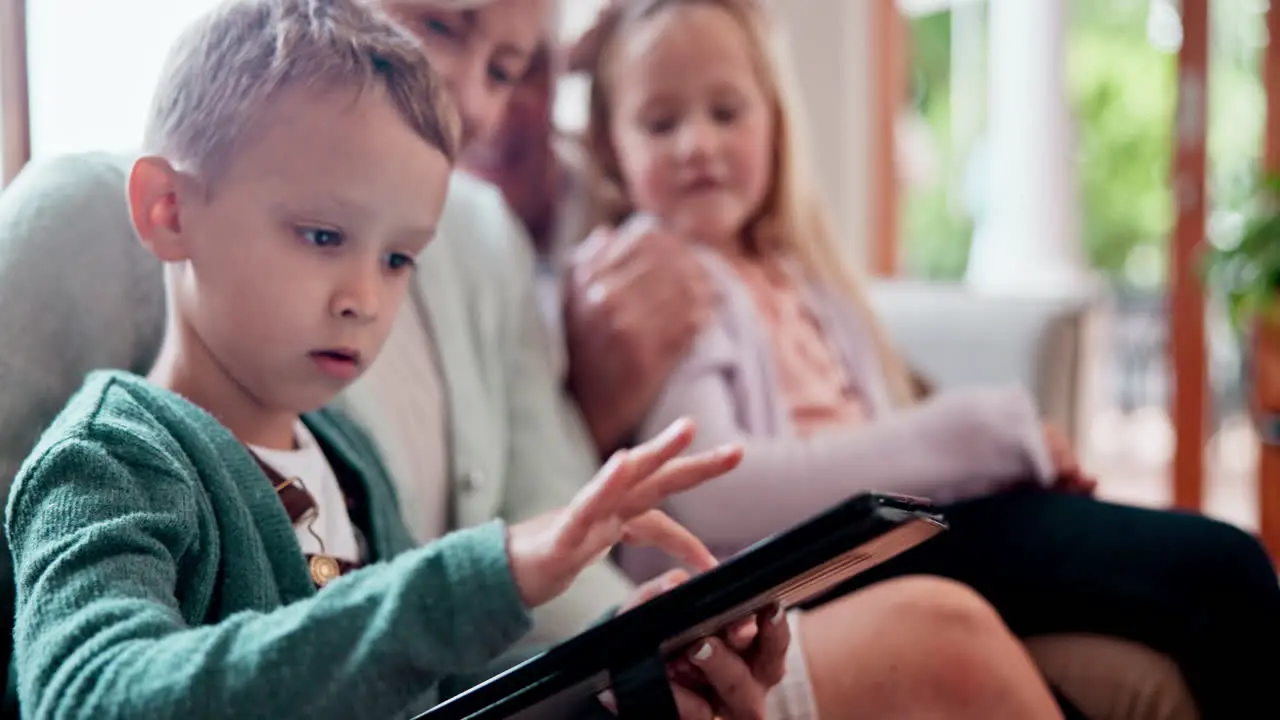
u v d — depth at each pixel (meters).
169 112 0.66
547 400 1.10
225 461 0.65
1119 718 0.92
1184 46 2.78
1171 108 2.87
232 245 0.64
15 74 1.28
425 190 0.67
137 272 0.80
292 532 0.67
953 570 0.98
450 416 1.00
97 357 0.77
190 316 0.67
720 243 1.34
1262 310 2.59
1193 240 2.80
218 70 0.65
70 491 0.56
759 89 1.33
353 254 0.65
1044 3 3.53
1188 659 0.91
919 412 1.08
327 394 0.67
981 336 1.83
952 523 1.00
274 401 0.68
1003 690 0.76
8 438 0.71
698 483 0.53
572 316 1.18
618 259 1.19
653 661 0.51
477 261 1.09
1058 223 3.59
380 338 0.67
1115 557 0.96
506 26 1.12
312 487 0.73
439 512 0.98
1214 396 2.92
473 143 1.20
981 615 0.79
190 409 0.65
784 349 1.27
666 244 1.20
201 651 0.50
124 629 0.50
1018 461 1.04
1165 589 0.93
